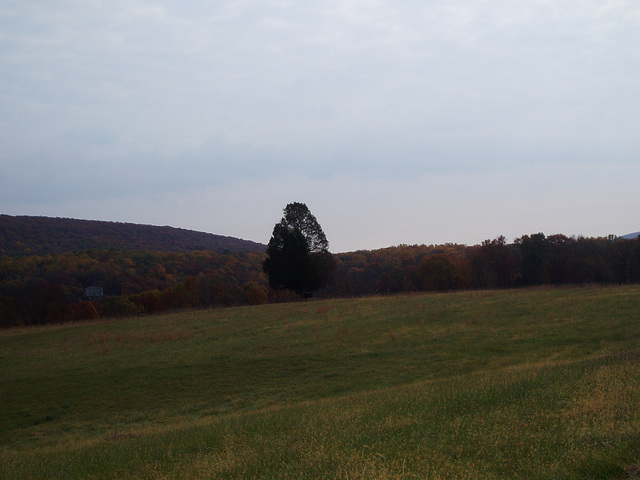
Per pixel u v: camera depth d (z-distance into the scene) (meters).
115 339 31.97
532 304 32.91
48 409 19.12
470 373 17.88
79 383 22.06
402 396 12.48
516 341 23.19
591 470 5.23
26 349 31.19
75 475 8.80
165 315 44.06
